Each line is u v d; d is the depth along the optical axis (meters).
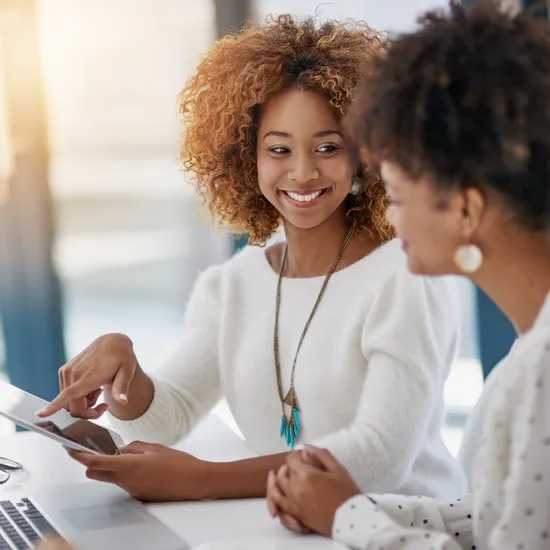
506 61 1.18
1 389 1.87
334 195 1.91
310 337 1.93
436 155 1.21
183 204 4.40
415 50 1.24
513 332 3.55
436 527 1.46
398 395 1.74
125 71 4.27
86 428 1.74
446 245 1.29
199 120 2.12
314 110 1.88
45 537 1.45
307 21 2.04
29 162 4.16
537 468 1.18
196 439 2.14
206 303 2.17
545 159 1.18
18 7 4.05
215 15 4.16
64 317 4.33
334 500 1.43
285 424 1.94
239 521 1.56
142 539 1.45
